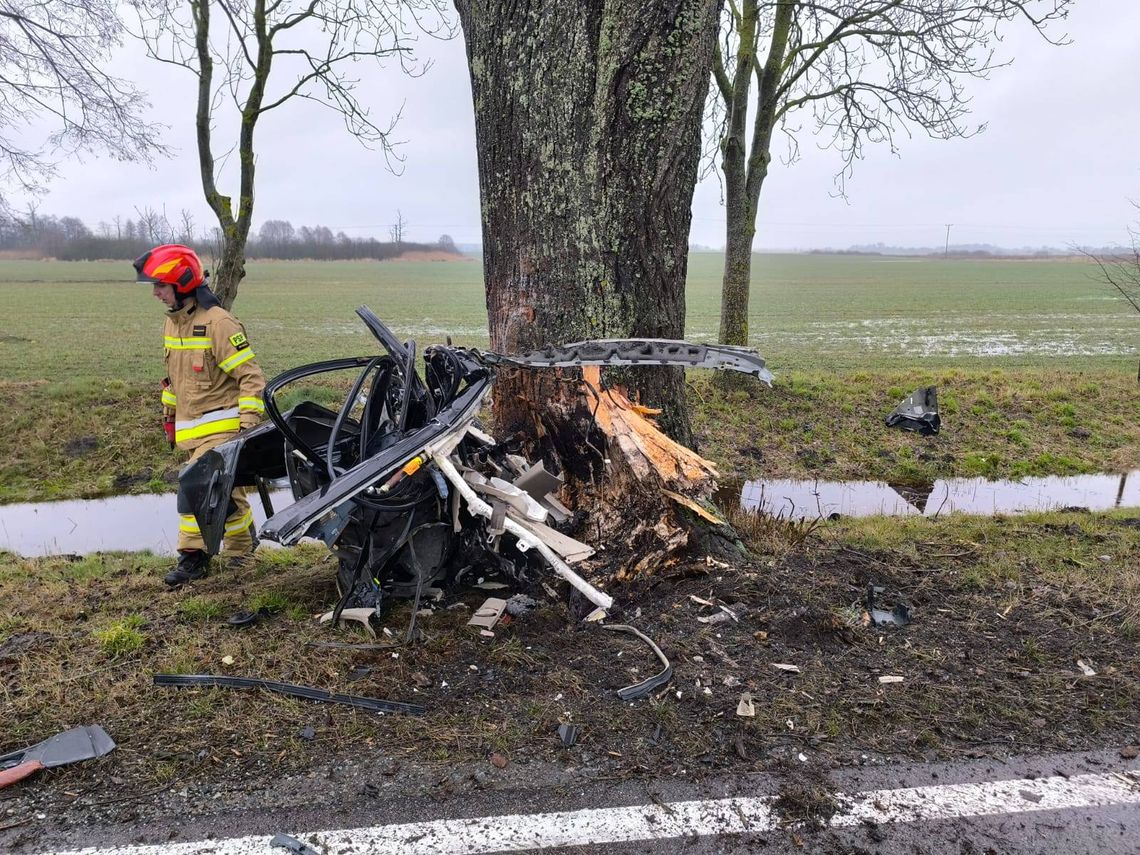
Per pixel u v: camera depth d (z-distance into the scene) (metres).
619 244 4.29
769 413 10.30
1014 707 3.24
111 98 9.53
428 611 3.95
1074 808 2.64
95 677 3.32
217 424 4.52
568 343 4.33
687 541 4.27
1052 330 23.84
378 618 3.82
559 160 4.20
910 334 22.64
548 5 4.06
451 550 4.07
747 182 10.91
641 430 4.27
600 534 4.20
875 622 3.94
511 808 2.58
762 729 3.02
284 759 2.80
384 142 9.39
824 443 9.69
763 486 8.56
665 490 4.09
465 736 2.95
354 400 3.98
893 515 7.22
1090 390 11.23
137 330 20.80
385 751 2.85
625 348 4.20
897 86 10.45
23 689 3.23
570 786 2.69
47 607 4.18
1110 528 6.06
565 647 3.60
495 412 4.71
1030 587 4.46
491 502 3.73
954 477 9.02
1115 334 22.61
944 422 10.27
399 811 2.55
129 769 2.73
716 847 2.44
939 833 2.52
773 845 2.45
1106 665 3.60
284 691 3.20
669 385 4.73
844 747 2.95
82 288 40.06
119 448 8.73
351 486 3.38
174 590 4.45
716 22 4.31
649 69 4.10
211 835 2.43
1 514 7.41
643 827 2.51
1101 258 15.18
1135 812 2.63
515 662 3.45
